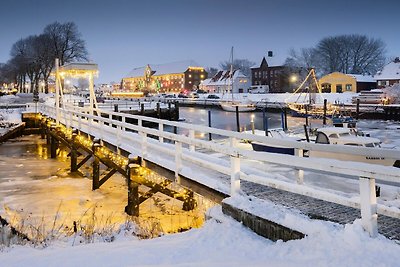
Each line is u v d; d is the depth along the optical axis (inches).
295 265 176.7
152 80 5526.6
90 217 482.9
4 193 619.2
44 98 2817.4
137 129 491.8
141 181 470.6
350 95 2615.7
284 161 232.5
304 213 232.2
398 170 173.3
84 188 651.5
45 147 1186.6
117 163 591.2
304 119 1868.8
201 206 497.4
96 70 1111.0
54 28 3437.5
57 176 752.3
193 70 5142.7
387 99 2122.3
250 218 242.5
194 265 195.2
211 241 233.6
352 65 4795.8
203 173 373.1
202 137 1247.5
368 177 186.4
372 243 180.5
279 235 222.1
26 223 455.2
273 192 287.7
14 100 2669.8
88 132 753.0
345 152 220.7
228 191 302.2
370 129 1322.6
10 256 246.7
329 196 215.2
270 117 2103.8
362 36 4763.8
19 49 3873.0
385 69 2947.8
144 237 336.8
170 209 500.4
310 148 252.2
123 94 4340.6
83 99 2610.7
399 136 1111.6
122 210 521.0
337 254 179.8
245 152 269.4
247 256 204.4
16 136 1466.5
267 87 4037.9
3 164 885.8
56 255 235.3
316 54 4623.5
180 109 2778.1
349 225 194.1
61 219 479.5
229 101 2726.4
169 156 493.7
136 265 204.2
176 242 242.2
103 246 249.6
